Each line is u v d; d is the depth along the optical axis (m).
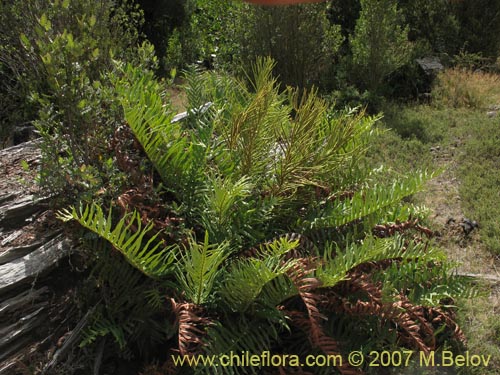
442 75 8.02
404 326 2.96
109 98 3.39
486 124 6.57
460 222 4.72
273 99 3.55
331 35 7.77
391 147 6.03
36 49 4.42
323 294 3.15
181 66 9.95
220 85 4.36
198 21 10.80
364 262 3.17
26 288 3.11
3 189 3.71
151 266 2.93
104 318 3.04
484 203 4.96
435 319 3.40
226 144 3.62
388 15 7.74
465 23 9.45
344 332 3.22
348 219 3.42
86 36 3.56
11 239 3.34
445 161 5.86
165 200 3.54
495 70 9.21
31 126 5.32
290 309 3.18
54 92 3.16
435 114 7.12
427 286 3.39
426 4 9.46
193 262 2.70
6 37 4.75
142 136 3.26
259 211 3.26
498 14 9.26
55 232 3.38
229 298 2.90
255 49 7.62
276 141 3.65
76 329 3.00
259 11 7.46
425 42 9.44
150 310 3.06
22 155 4.18
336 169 3.74
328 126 3.79
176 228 3.24
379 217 3.53
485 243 4.47
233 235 3.19
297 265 2.80
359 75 8.01
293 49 7.54
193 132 3.81
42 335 3.02
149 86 3.71
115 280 3.13
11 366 2.88
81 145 3.38
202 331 2.92
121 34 5.35
